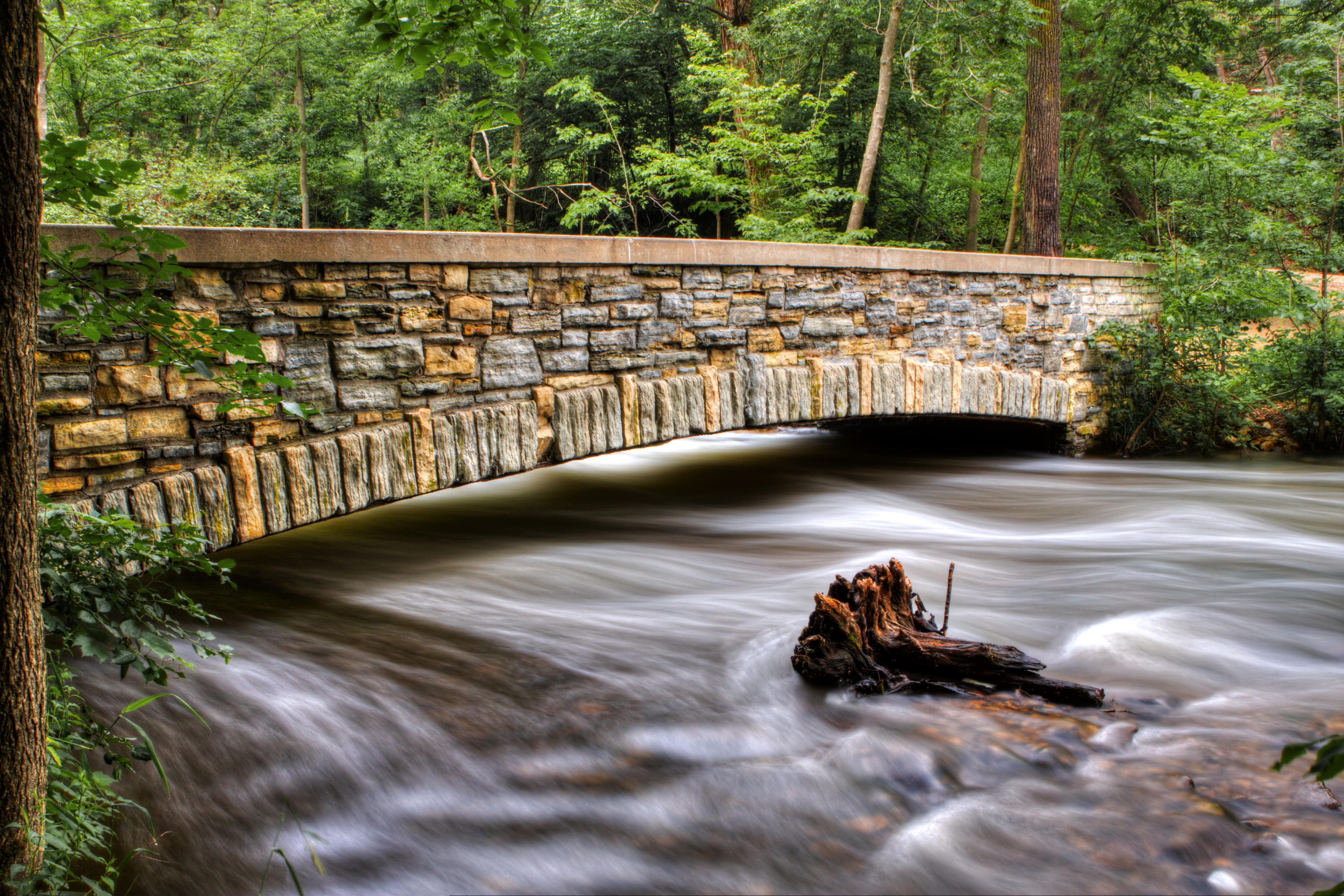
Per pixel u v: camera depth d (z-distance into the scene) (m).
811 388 8.26
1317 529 8.09
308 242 5.11
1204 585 6.37
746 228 15.32
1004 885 3.14
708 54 17.33
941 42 15.50
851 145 20.05
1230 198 12.90
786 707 4.41
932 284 9.31
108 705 3.88
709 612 5.73
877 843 3.40
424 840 3.44
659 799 3.68
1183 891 3.05
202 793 3.54
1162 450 11.98
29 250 1.99
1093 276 11.21
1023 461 11.39
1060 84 17.66
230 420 4.93
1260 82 20.91
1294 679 4.81
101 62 18.62
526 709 4.35
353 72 24.64
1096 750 3.97
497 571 6.39
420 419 5.74
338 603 5.61
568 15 20.48
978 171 19.83
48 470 4.25
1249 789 3.63
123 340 4.49
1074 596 6.12
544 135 21.97
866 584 4.79
